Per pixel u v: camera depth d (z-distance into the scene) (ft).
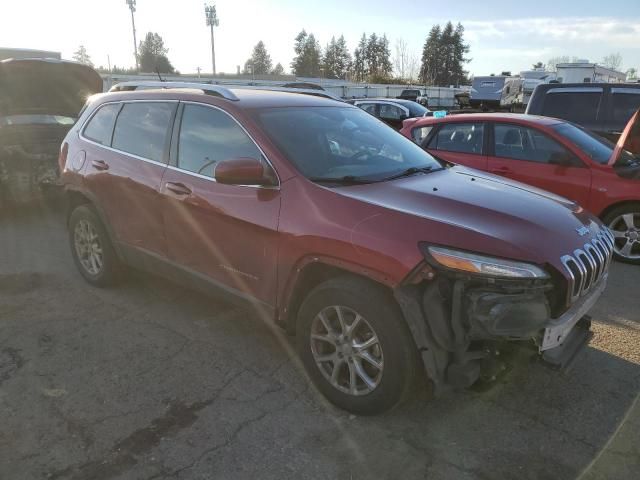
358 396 9.71
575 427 9.68
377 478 8.43
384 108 59.06
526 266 8.43
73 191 15.61
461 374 8.73
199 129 12.32
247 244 10.90
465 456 8.92
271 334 13.15
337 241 9.34
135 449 8.96
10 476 8.30
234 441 9.21
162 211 12.71
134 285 15.97
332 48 336.49
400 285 8.69
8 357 11.85
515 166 20.54
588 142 20.31
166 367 11.55
